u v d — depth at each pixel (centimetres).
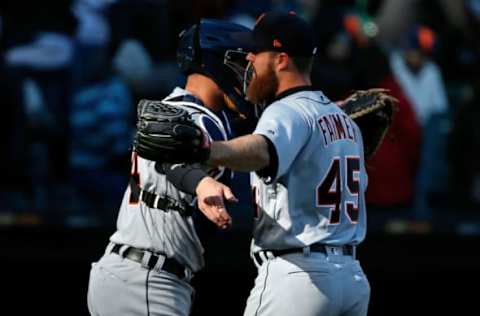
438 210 2739
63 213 2519
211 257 2469
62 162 2597
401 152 2688
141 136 1227
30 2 2645
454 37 3042
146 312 1405
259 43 1383
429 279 2597
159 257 1409
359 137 1448
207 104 1478
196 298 2478
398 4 2822
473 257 2608
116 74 2641
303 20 1396
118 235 1446
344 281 1373
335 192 1377
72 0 2677
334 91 2703
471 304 2603
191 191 1279
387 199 2677
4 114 2550
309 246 1361
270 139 1279
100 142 2589
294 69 1390
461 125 2805
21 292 2452
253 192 1404
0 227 2452
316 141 1358
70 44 2652
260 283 1384
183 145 1212
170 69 2711
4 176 2544
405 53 2802
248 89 1405
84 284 2473
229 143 1243
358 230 1428
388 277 2583
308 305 1350
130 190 1447
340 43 2772
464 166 2789
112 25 2700
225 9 2684
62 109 2614
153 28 2734
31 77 2612
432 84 2803
